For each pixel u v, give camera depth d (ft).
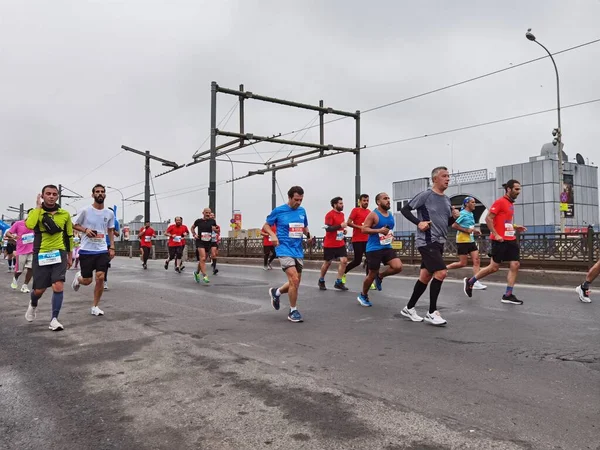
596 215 142.92
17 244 37.52
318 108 71.82
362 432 9.89
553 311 23.52
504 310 24.08
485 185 143.13
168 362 15.16
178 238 52.95
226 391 12.44
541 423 10.22
